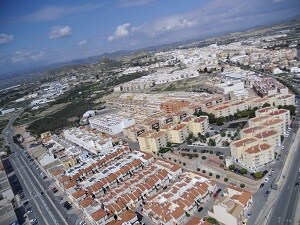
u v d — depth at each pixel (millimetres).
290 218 185125
